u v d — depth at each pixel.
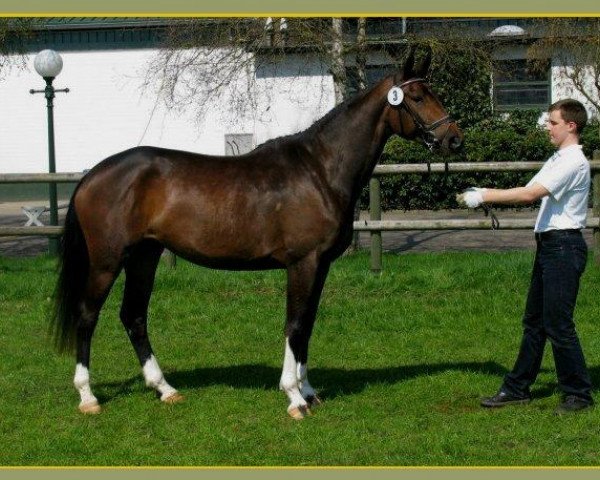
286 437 4.77
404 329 7.46
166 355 6.77
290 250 5.11
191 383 5.94
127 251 5.19
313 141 5.20
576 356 5.02
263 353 6.82
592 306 7.95
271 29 10.47
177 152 5.30
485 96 17.88
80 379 5.25
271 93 15.45
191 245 5.13
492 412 5.14
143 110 23.16
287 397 5.49
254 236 5.09
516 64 18.70
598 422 4.87
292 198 5.08
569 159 4.82
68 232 5.25
